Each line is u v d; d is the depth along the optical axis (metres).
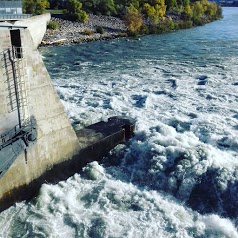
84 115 25.81
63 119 18.80
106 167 20.25
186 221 15.92
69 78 35.41
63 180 19.30
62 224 15.86
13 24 17.22
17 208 17.02
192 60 43.41
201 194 17.55
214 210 16.78
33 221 16.09
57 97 18.44
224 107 27.31
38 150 17.78
